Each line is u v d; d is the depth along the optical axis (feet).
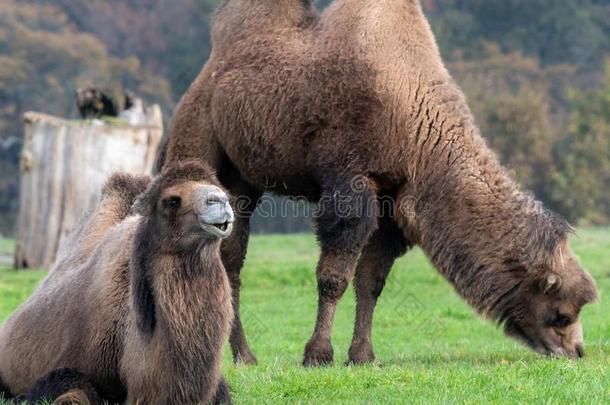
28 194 127.34
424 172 64.59
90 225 53.83
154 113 134.10
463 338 85.66
